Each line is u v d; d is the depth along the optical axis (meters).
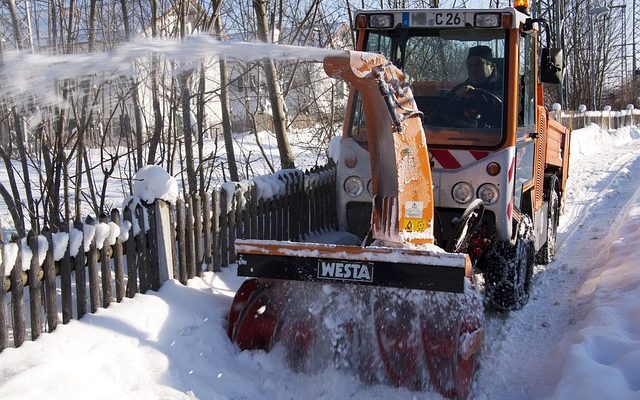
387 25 5.89
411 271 4.44
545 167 8.13
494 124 5.64
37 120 6.73
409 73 5.97
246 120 14.73
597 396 4.02
